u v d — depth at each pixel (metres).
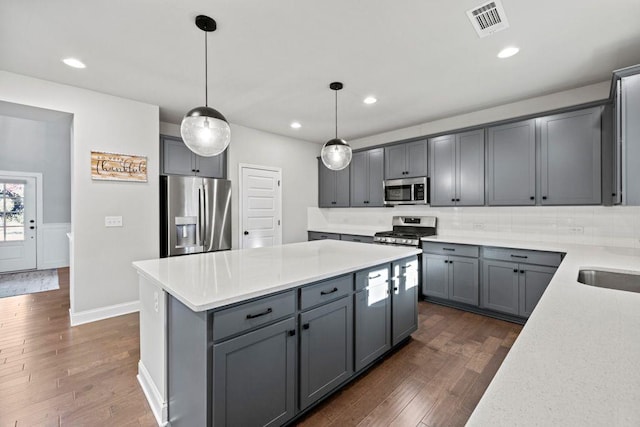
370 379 2.09
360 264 2.05
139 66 2.57
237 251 2.61
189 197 3.68
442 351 2.48
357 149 4.88
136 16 1.90
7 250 5.43
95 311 3.10
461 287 3.42
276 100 3.37
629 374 0.66
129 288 3.30
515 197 3.23
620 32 2.07
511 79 2.83
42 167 5.72
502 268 3.11
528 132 3.14
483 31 2.07
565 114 2.90
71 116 3.05
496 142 3.37
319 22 1.97
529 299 2.94
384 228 4.91
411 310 2.65
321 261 2.14
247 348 1.42
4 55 2.37
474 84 2.95
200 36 2.13
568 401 0.56
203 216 3.79
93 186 3.08
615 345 0.81
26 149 5.57
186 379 1.45
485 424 0.50
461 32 2.08
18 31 2.05
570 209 3.13
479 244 3.26
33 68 2.59
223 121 1.96
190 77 2.79
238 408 1.39
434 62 2.50
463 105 3.54
